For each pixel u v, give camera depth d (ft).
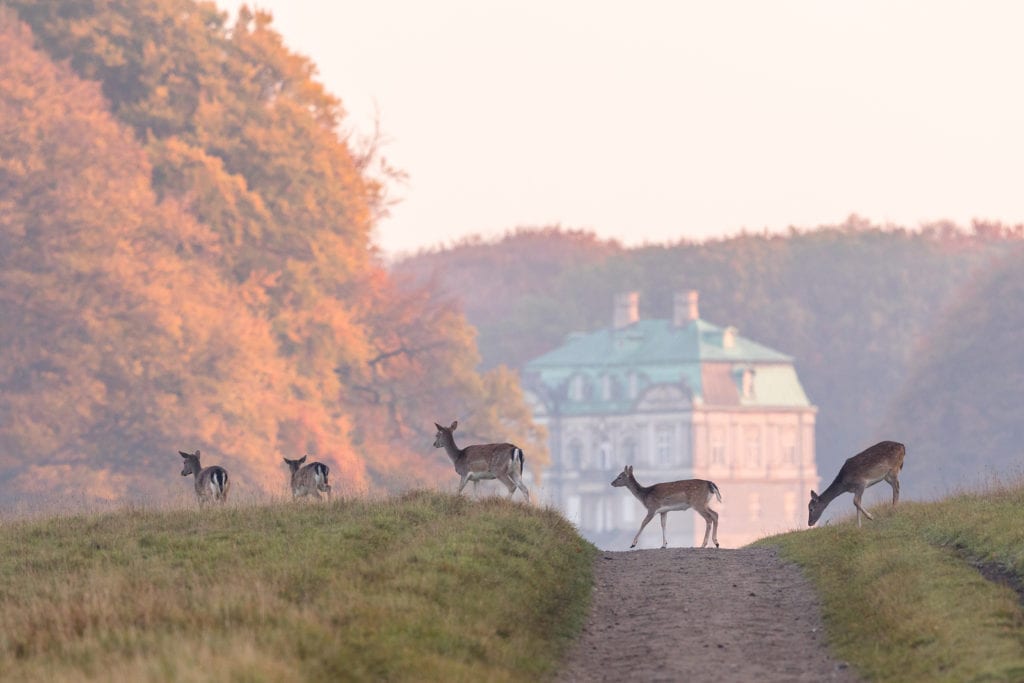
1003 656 191.42
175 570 248.11
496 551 260.21
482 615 216.54
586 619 243.60
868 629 222.07
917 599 231.09
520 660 201.26
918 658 200.03
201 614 195.31
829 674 204.23
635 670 208.64
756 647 222.07
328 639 183.42
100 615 198.39
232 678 160.76
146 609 199.21
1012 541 261.85
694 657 215.51
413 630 197.06
